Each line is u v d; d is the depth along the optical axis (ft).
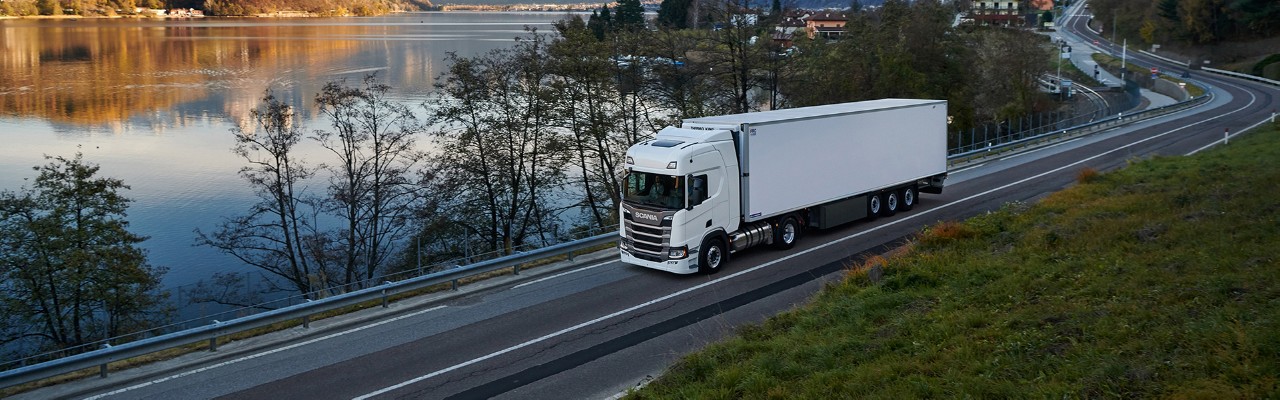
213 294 96.94
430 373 50.03
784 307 60.18
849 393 39.45
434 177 118.01
